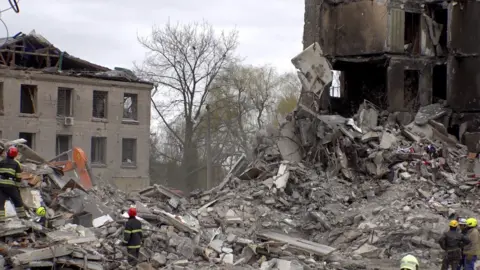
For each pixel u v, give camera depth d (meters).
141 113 53.91
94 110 52.06
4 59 50.06
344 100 38.06
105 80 51.88
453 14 33.41
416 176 26.92
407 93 35.34
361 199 26.34
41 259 15.02
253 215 24.77
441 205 24.64
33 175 19.55
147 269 16.33
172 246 18.23
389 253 22.23
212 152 62.84
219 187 27.78
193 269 17.30
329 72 29.81
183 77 58.81
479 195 25.61
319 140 29.17
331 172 28.09
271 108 69.00
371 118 31.72
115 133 52.41
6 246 15.46
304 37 35.62
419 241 22.27
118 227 17.89
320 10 35.03
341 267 19.95
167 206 23.58
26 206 18.05
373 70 37.31
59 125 49.59
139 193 25.41
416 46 34.69
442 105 33.47
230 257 19.05
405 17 34.84
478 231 17.80
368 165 27.91
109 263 16.11
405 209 24.31
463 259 17.62
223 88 62.41
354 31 34.25
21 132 47.78
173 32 58.84
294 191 26.95
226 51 60.41
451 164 28.22
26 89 48.91
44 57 52.56
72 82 50.22
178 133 64.19
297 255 20.53
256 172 28.36
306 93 32.00
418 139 29.52
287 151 29.55
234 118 62.88
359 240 23.02
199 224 21.91
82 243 16.31
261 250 20.00
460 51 33.22
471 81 32.91
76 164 21.62
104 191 22.39
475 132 31.91
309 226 24.59
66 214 18.55
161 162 64.69
